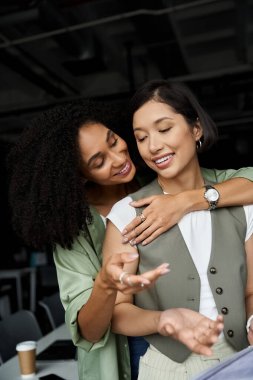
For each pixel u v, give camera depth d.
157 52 5.17
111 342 1.27
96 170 1.33
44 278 7.38
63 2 3.99
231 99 7.57
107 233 1.21
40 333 2.81
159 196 1.19
